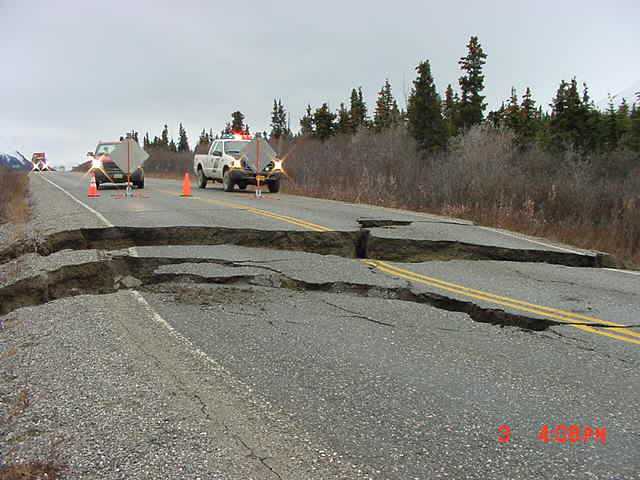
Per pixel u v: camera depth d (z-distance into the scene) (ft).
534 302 20.53
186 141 240.32
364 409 12.11
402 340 16.66
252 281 23.40
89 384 13.03
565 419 11.88
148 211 40.40
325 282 22.74
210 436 10.70
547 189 46.32
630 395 13.10
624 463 10.22
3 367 14.25
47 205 45.52
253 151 58.03
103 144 73.05
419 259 30.50
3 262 27.30
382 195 55.36
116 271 24.59
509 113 144.66
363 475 9.55
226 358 14.94
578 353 15.74
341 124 156.87
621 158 72.18
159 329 17.26
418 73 97.45
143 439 10.55
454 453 10.38
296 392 12.90
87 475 9.42
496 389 13.30
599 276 25.39
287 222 35.53
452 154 75.05
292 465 9.80
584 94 122.21
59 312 18.76
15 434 10.82
